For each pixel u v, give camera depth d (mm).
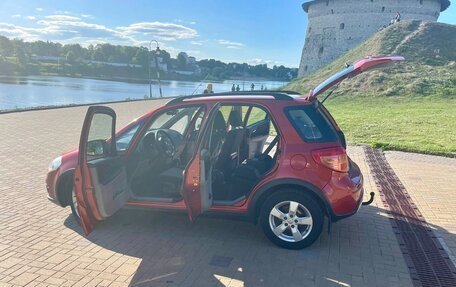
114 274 3760
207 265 3951
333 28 63156
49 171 5113
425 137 11875
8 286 3518
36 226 4910
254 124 5715
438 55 38531
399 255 4215
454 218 5312
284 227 4309
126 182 4590
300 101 4426
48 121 16594
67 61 128750
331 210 4156
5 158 8852
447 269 3936
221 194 4754
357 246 4422
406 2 59031
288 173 4199
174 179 4793
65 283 3580
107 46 134000
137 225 4961
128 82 97188
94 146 4160
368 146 10906
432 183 7066
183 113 5500
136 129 4938
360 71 4363
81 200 3918
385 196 6281
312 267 3930
